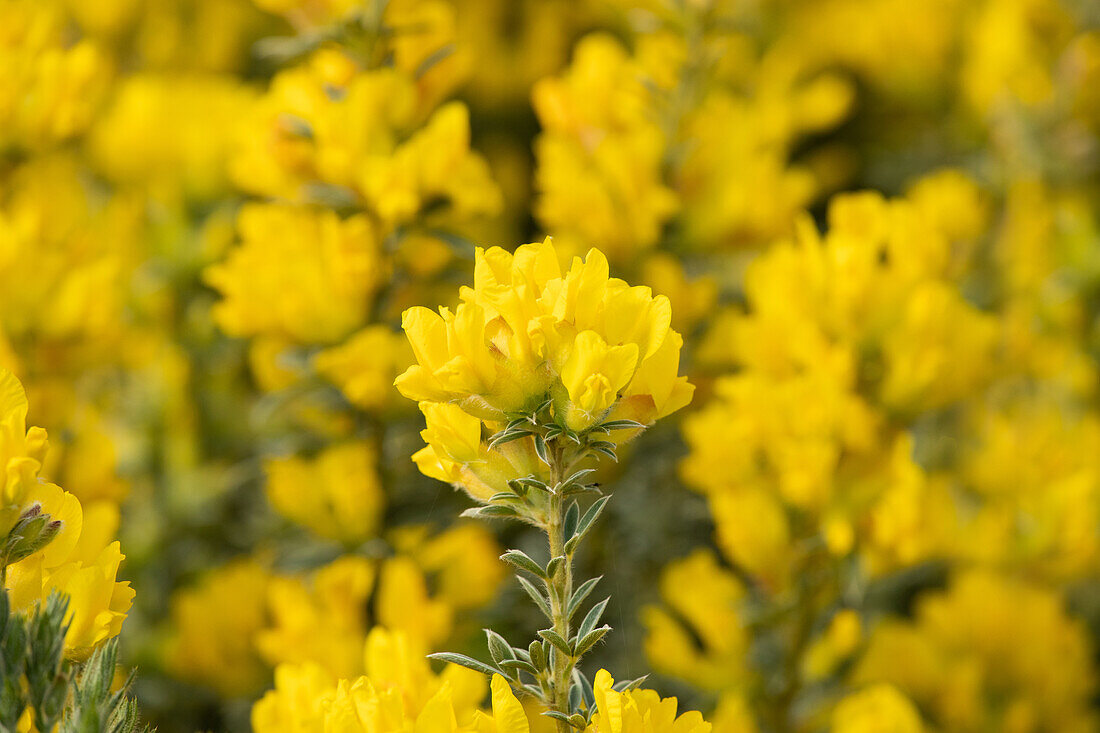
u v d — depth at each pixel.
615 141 0.73
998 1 1.15
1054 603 0.73
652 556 0.77
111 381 0.84
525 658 0.40
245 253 0.64
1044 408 0.87
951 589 0.77
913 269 0.60
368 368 0.62
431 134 0.59
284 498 0.63
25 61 0.66
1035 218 0.95
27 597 0.38
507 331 0.40
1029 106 1.00
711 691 0.64
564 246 0.74
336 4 0.62
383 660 0.42
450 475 0.41
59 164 0.70
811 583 0.61
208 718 0.70
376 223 0.62
